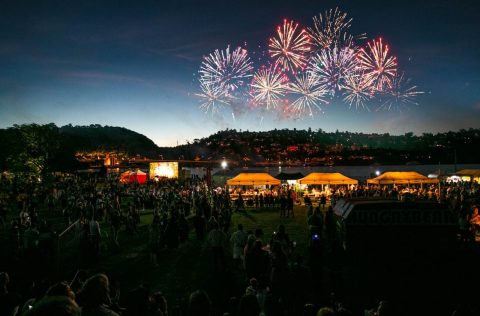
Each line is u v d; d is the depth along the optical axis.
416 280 10.98
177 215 16.89
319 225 14.98
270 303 6.09
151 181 57.56
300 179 36.19
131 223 19.61
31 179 56.19
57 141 62.19
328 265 12.80
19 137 57.47
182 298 9.88
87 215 19.80
